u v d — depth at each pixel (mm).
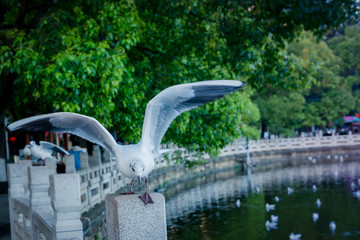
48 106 12812
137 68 10820
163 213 3002
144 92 10531
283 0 10562
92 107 8898
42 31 10281
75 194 4223
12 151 26969
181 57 11594
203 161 14844
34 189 6191
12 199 8672
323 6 10125
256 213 18562
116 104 9859
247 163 38688
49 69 8258
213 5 10633
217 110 11914
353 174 29438
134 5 9789
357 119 48969
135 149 3104
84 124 3285
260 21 10867
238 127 12742
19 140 21281
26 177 8805
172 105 3133
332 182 26375
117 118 9812
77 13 9656
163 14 10445
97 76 8922
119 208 2934
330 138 44125
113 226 3053
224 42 11688
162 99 3070
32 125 3211
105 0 9727
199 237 15016
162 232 2990
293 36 11016
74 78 8156
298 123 44062
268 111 40781
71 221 4199
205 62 11914
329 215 17750
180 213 19031
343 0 10266
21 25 11836
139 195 3004
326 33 10828
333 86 42656
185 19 11422
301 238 14594
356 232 15047
